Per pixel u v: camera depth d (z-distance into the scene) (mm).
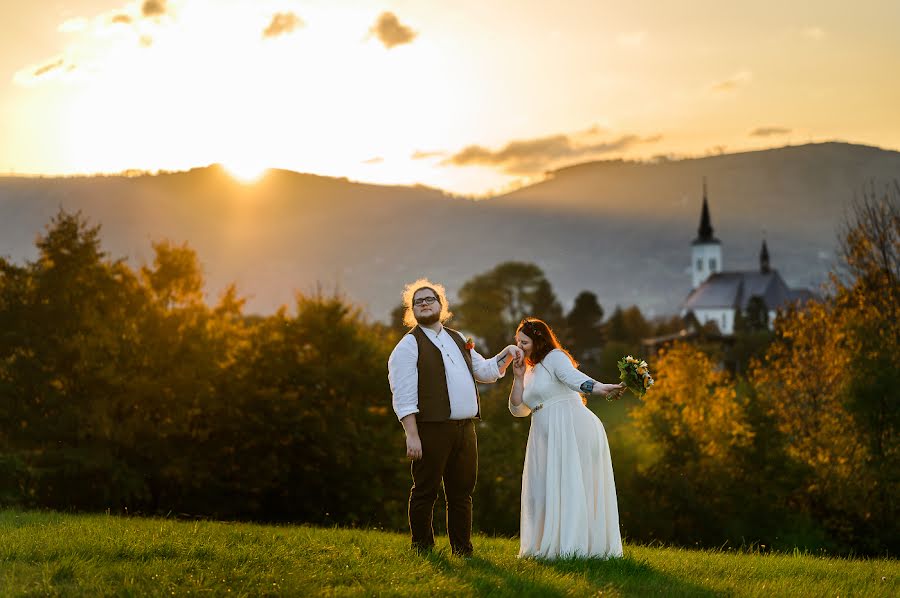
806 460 31625
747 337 96875
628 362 7965
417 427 7602
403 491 28891
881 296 33531
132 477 24047
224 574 6527
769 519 30719
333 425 27516
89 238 25906
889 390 28719
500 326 114062
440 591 6258
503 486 32000
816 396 33438
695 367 33969
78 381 24906
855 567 9000
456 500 7895
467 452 7793
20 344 24547
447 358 7688
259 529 10031
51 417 24031
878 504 29484
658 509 31984
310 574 6656
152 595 5910
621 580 7062
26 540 7625
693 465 31875
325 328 28906
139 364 25812
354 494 27828
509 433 33281
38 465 23188
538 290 119562
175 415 25250
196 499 26281
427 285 7879
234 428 26062
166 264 27016
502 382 37406
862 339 30234
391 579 6582
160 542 7609
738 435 31844
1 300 25109
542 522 8172
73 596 5871
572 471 8039
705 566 8375
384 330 36312
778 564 8883
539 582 6633
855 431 30234
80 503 24188
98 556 7016
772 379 34656
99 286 25750
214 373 26344
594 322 141125
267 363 27578
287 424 26625
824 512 30984
